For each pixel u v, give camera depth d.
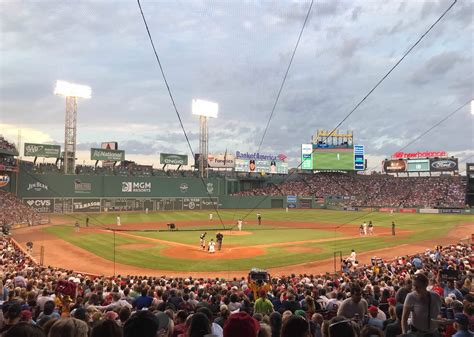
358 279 18.56
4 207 52.91
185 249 34.47
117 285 16.48
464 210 74.25
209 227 53.50
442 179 88.94
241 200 90.56
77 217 63.69
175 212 77.75
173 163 89.81
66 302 11.05
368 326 4.76
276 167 101.38
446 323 6.18
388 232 48.03
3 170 58.00
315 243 38.44
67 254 31.97
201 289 15.80
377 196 89.88
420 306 6.04
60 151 73.62
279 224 58.59
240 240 40.38
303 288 15.24
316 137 88.94
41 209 65.88
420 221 62.16
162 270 26.73
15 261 24.77
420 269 19.98
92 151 79.69
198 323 4.70
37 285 16.02
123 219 62.22
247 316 3.90
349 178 98.94
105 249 34.28
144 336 3.40
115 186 74.88
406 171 93.12
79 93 70.12
